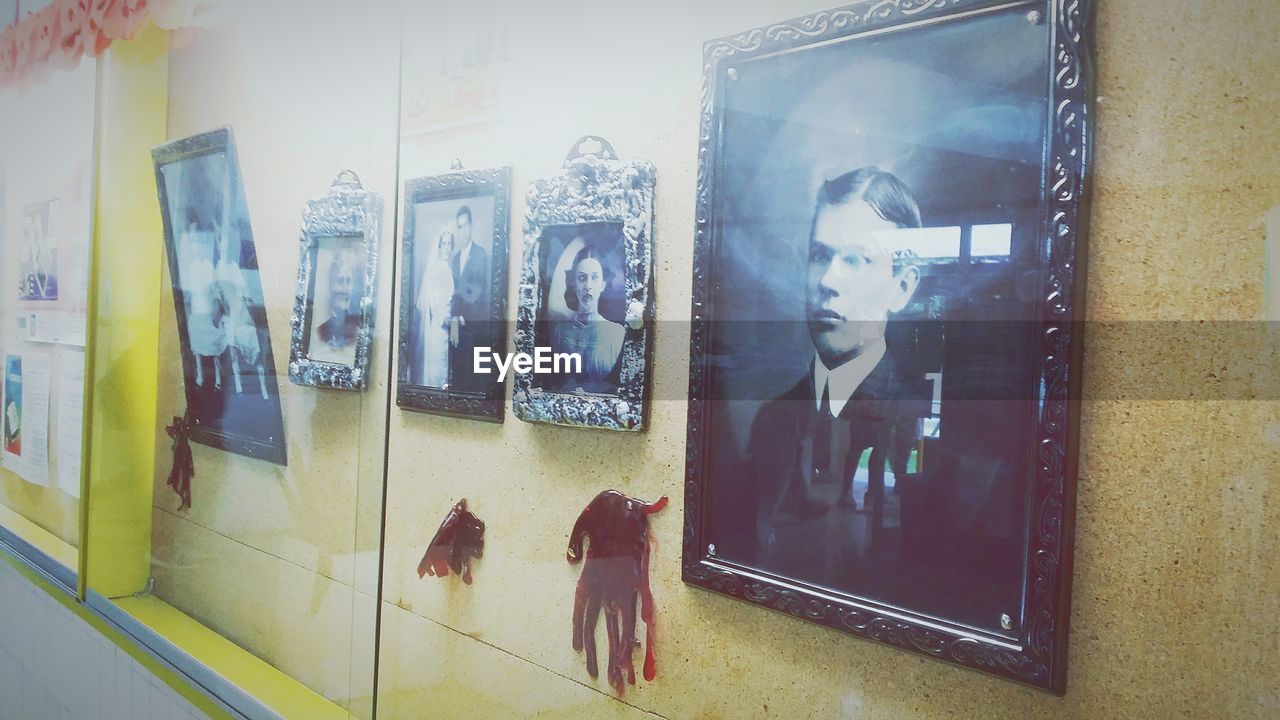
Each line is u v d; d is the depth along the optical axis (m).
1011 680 0.65
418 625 1.26
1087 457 0.65
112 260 1.51
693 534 0.88
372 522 1.23
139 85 1.49
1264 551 0.57
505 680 1.13
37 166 1.78
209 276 1.42
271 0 1.33
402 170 1.27
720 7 0.88
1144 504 0.62
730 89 0.85
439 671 1.23
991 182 0.67
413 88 1.25
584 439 1.03
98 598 1.55
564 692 1.05
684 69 0.92
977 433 0.68
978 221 0.68
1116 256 0.63
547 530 1.08
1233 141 0.58
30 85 1.79
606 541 0.99
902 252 0.72
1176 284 0.61
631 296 0.94
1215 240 0.59
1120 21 0.63
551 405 1.02
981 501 0.67
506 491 1.13
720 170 0.85
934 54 0.70
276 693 1.29
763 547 0.82
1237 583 0.58
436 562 1.23
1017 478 0.65
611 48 0.99
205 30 1.42
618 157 0.98
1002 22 0.66
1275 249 0.57
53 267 1.71
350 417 1.25
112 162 1.51
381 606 1.32
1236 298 0.58
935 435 0.70
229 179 1.39
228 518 1.42
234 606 1.42
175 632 1.44
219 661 1.36
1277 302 0.57
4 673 1.94
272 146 1.33
